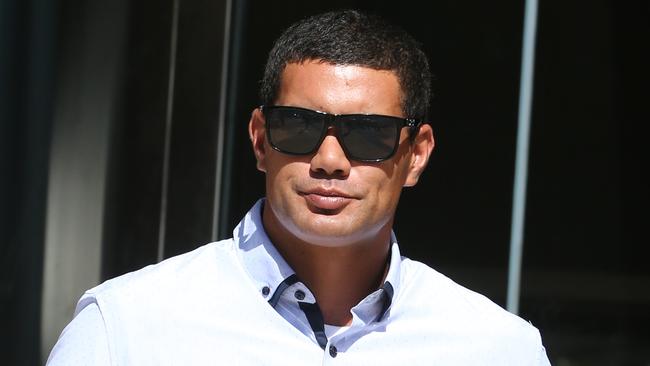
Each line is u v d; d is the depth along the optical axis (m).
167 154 14.51
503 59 16.75
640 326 18.50
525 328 8.80
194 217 14.46
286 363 7.92
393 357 8.32
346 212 7.80
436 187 16.50
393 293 8.39
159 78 14.51
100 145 14.59
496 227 16.91
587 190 17.91
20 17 14.46
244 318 8.02
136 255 14.54
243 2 14.58
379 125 7.84
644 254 18.47
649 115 18.20
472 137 16.64
